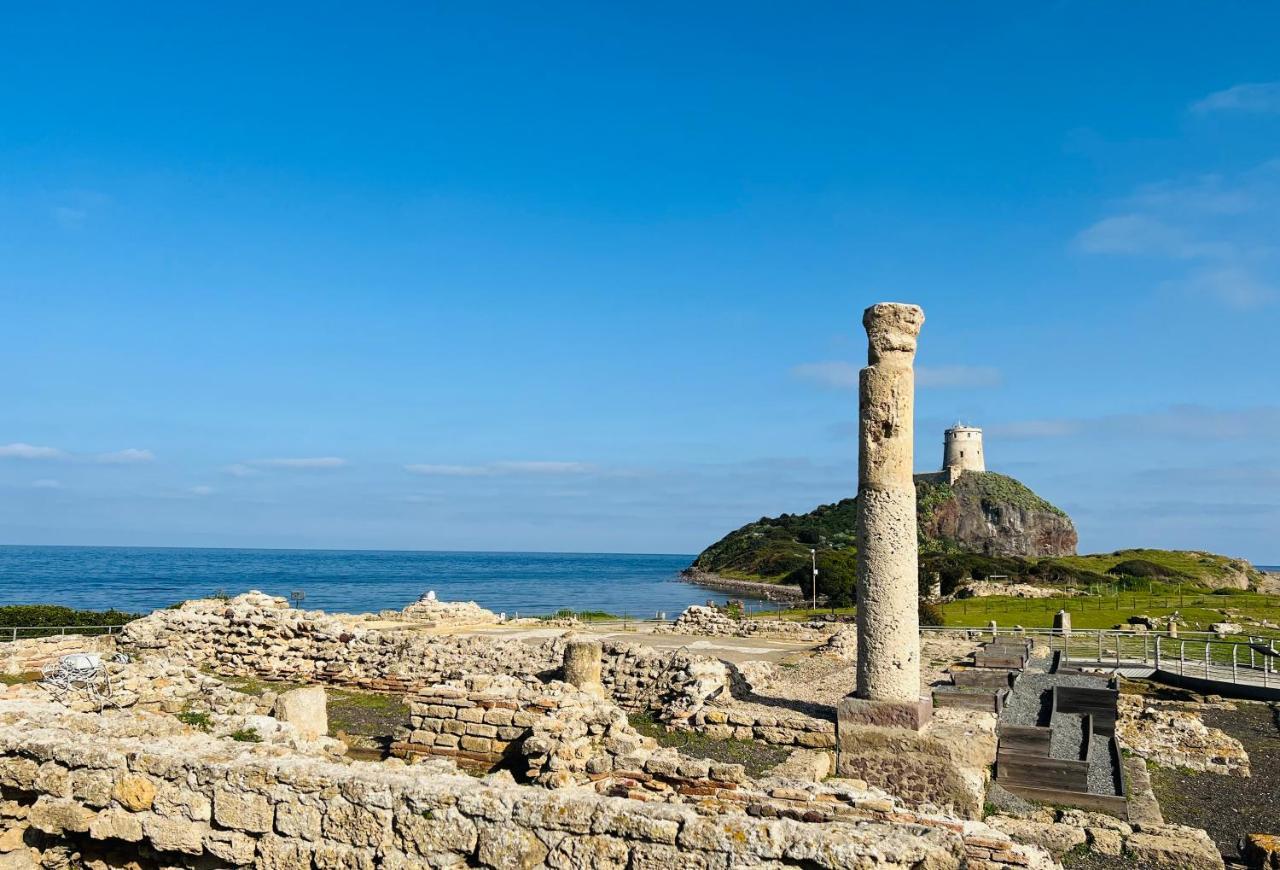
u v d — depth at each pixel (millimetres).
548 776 12188
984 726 16875
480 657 24828
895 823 8844
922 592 60438
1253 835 13188
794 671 28109
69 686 14922
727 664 22656
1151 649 35688
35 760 9734
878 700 16531
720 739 18422
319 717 16828
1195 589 67500
